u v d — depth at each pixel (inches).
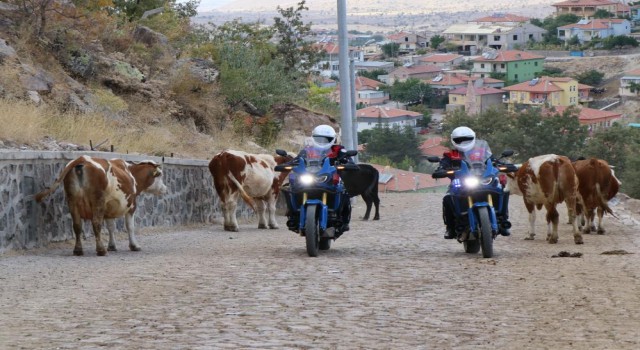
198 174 970.7
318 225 610.5
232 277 490.9
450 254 624.7
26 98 933.2
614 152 3863.2
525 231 834.8
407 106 7012.8
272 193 911.0
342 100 1314.0
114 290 445.1
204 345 320.5
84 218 610.2
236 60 1574.8
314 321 365.7
